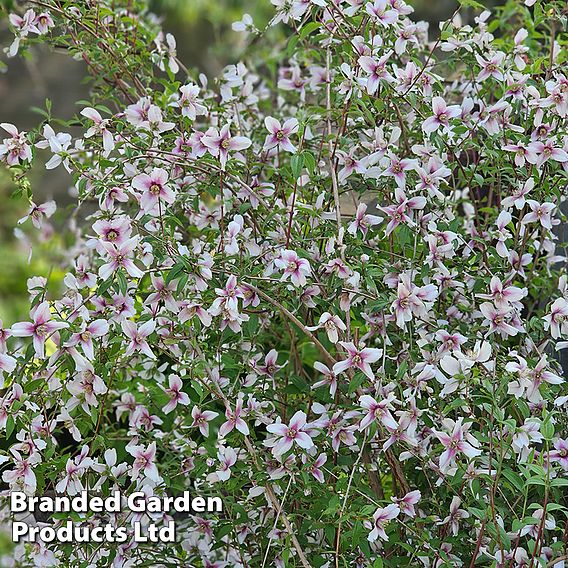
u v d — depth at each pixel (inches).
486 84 98.2
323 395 95.3
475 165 98.1
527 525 92.2
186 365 94.5
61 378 96.2
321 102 102.6
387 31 96.6
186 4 159.3
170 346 95.1
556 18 99.1
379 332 96.2
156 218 96.2
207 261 93.4
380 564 91.6
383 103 96.3
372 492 94.3
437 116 95.1
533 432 92.4
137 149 95.7
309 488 94.4
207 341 96.8
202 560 97.5
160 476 96.8
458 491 94.3
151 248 94.7
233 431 95.8
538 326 94.7
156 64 102.3
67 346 92.8
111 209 96.0
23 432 94.7
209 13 159.8
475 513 91.3
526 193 95.9
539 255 99.9
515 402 92.5
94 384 94.2
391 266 95.6
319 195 95.6
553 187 96.7
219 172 96.0
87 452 95.2
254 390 95.8
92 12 100.3
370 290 94.3
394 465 95.3
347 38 96.1
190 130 97.9
